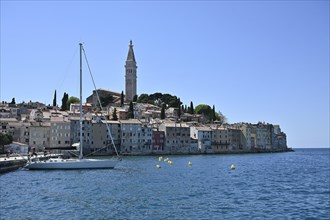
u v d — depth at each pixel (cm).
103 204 4059
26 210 3709
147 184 5925
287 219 3506
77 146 10938
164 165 11162
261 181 6881
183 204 4141
